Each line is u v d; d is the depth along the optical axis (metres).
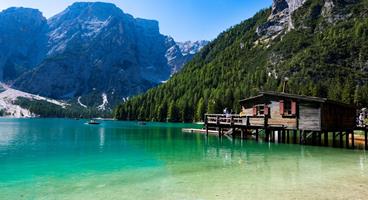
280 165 27.91
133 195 18.55
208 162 29.86
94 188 20.36
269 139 48.66
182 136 61.75
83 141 53.84
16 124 137.25
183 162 30.00
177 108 171.12
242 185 20.45
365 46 168.12
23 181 22.64
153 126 114.19
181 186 20.42
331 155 34.31
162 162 30.17
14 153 38.41
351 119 51.34
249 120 50.31
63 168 27.78
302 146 43.06
